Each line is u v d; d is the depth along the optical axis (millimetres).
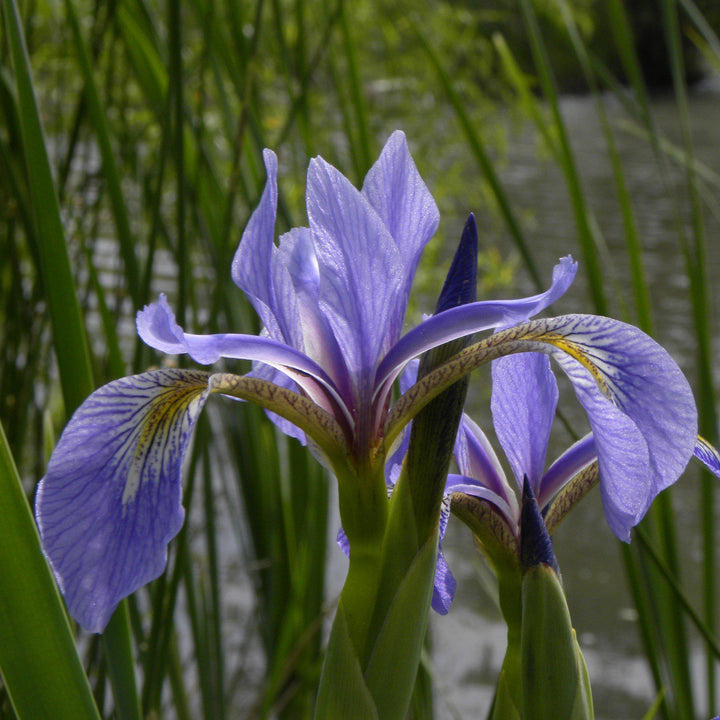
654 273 2207
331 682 463
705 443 491
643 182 3133
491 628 1124
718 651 553
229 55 597
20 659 460
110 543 453
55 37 755
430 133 1384
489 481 489
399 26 1279
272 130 1007
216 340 461
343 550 495
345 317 469
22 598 460
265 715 672
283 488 795
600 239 648
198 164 585
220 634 633
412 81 1307
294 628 736
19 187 565
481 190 1474
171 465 458
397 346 467
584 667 468
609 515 457
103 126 540
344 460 464
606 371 461
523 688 466
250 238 465
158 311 455
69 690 462
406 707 463
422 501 461
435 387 460
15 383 580
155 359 581
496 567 481
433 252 1251
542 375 489
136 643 575
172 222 793
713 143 3799
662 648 593
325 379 467
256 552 723
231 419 704
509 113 1591
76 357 488
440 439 461
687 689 590
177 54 536
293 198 1046
